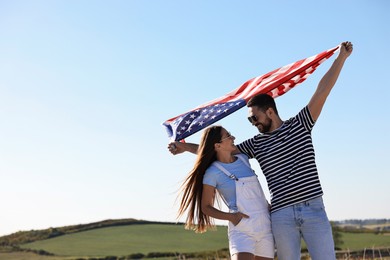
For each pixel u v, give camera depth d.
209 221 5.70
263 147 5.33
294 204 5.05
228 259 10.41
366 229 63.66
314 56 5.68
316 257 4.98
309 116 5.12
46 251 66.75
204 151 5.56
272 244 5.31
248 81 6.28
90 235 76.44
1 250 68.88
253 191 5.38
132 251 61.88
